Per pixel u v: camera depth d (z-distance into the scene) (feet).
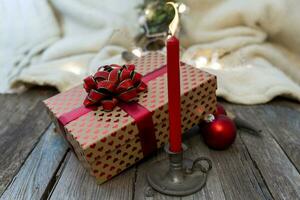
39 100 2.76
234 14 3.32
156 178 1.71
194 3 3.41
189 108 1.84
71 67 3.18
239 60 3.05
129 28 3.57
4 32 3.56
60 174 1.86
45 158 2.01
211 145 1.92
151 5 3.25
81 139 1.59
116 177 1.79
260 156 1.90
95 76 1.83
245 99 2.49
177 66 1.36
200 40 3.44
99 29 3.57
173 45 1.32
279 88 2.49
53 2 3.67
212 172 1.78
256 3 3.22
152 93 1.82
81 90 2.02
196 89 1.81
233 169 1.80
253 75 2.71
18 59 3.36
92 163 1.63
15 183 1.83
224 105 2.50
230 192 1.65
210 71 2.80
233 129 1.89
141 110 1.71
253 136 2.07
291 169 1.80
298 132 2.11
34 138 2.21
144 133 1.73
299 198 1.61
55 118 1.85
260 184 1.70
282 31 3.26
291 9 3.14
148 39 3.38
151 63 2.13
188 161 1.82
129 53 3.04
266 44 3.34
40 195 1.74
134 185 1.73
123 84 1.73
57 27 3.66
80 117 1.74
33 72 3.04
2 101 2.77
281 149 1.95
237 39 3.24
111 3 3.65
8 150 2.11
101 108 1.78
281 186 1.69
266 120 2.27
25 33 3.54
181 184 1.66
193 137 2.07
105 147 1.62
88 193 1.71
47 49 3.46
